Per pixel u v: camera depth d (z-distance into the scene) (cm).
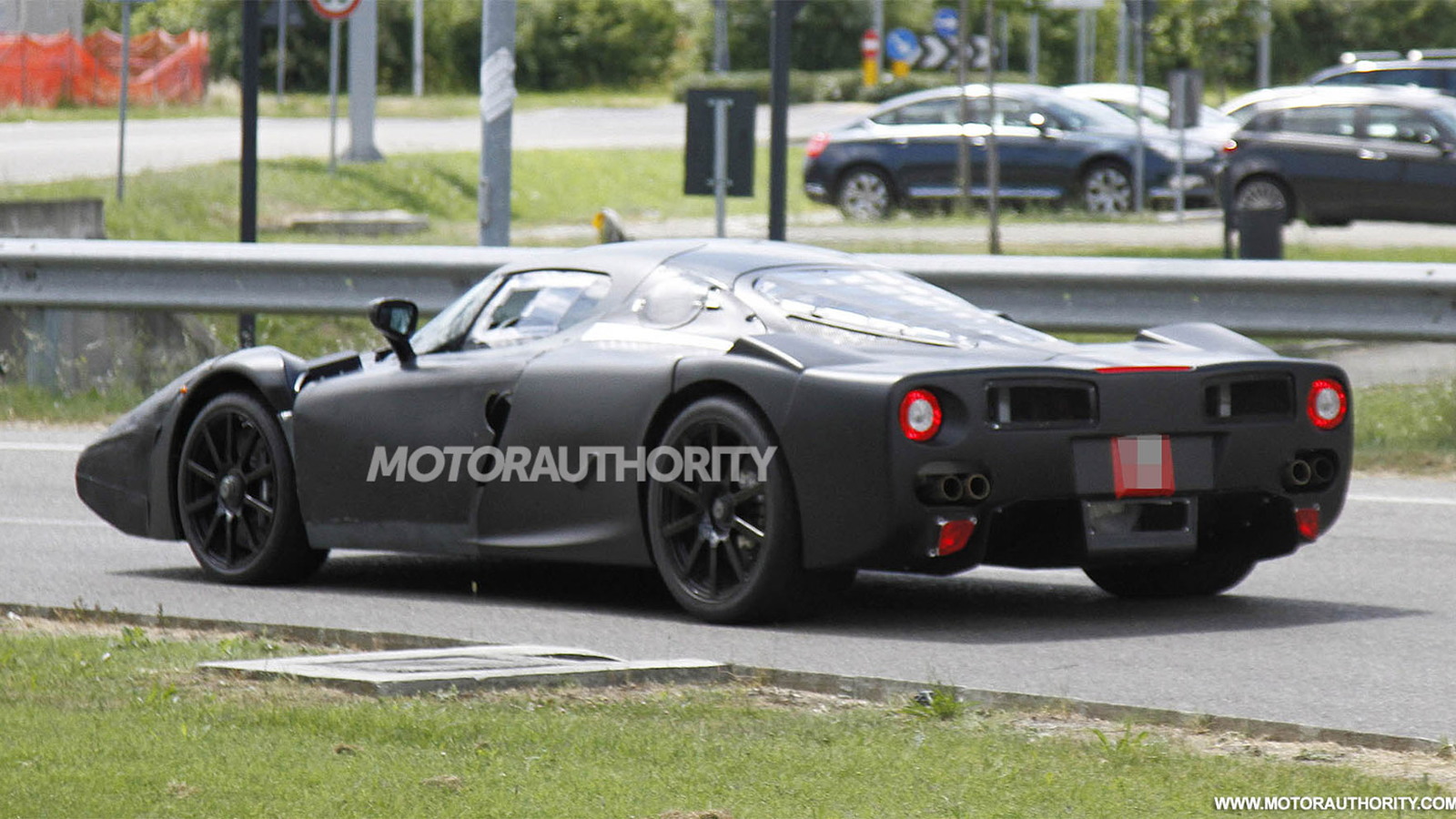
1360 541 2723
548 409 2180
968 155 7781
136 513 2534
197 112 12794
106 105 13475
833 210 9238
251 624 2006
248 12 4956
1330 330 3662
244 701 1595
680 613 2162
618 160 10225
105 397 4525
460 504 2256
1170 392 2014
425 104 14212
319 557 2420
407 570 2527
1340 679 1791
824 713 1599
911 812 1259
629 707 1596
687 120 4628
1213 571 2258
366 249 4281
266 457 2403
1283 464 2077
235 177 7888
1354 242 6831
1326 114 7288
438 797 1283
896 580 2442
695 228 7700
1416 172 7081
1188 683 1770
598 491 2145
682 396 2102
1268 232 5150
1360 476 3369
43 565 2556
